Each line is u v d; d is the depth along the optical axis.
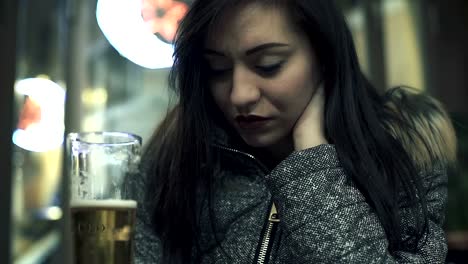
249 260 0.95
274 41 0.87
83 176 0.62
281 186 0.89
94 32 3.31
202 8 0.89
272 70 0.89
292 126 0.97
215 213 1.00
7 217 2.05
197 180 1.00
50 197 2.92
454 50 4.17
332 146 0.92
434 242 0.94
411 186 0.95
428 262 0.92
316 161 0.90
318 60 0.96
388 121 1.03
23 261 2.55
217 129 1.02
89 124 3.26
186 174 1.00
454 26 4.20
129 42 3.23
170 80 1.00
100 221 0.57
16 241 2.42
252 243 0.96
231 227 0.99
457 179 3.04
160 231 1.02
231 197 1.00
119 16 3.24
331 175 0.90
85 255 0.57
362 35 3.60
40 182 2.92
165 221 1.01
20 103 2.39
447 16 4.21
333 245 0.83
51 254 2.83
